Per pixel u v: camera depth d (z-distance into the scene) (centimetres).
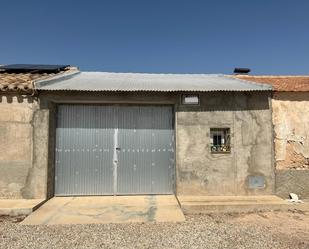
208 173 769
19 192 725
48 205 701
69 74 909
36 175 731
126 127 817
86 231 536
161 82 870
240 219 619
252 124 782
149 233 526
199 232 531
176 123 774
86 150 807
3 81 769
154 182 816
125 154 814
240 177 772
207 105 780
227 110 781
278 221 604
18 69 953
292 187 777
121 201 743
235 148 776
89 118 811
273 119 790
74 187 800
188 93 776
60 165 800
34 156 732
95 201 743
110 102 791
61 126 804
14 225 570
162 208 680
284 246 470
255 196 763
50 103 755
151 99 776
